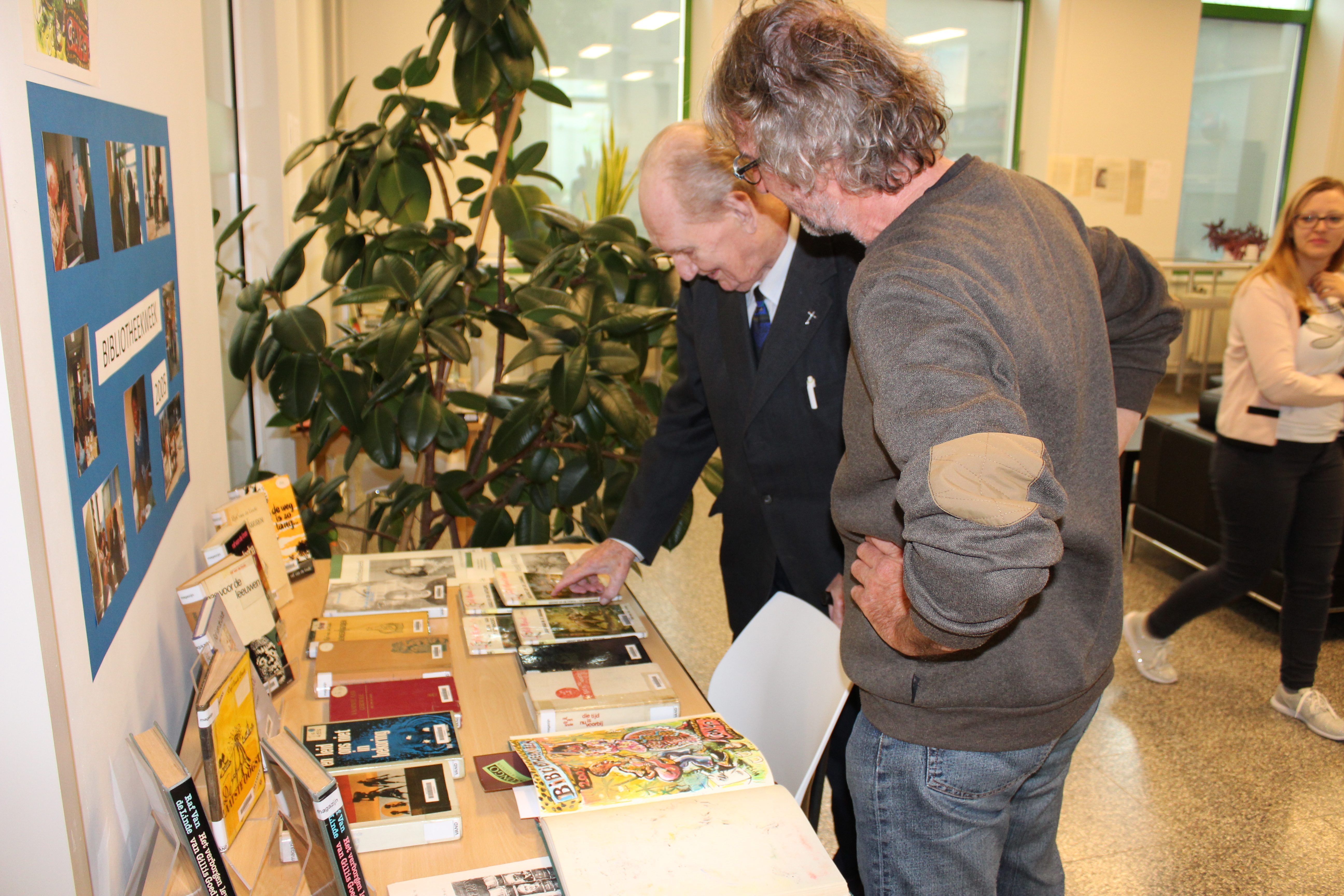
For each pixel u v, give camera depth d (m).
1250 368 2.55
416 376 2.44
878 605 0.93
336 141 2.38
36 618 0.68
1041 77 6.81
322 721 1.13
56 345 0.76
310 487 2.26
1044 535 0.68
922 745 0.98
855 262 1.47
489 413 2.42
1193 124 7.27
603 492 2.74
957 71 6.81
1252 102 7.33
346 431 2.69
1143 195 7.12
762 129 0.84
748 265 1.44
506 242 2.49
